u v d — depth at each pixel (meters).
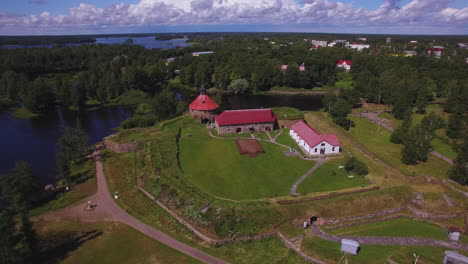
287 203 54.72
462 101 117.06
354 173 67.44
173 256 45.59
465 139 82.00
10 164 77.19
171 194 58.28
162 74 192.12
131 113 126.81
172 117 108.81
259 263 44.31
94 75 151.50
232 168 69.81
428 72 168.88
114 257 45.47
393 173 65.94
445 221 52.75
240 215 51.47
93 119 117.94
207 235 49.03
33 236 43.66
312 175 66.62
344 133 88.12
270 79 176.38
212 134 90.44
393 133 91.38
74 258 45.19
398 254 44.03
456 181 62.34
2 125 108.62
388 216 54.41
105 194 62.22
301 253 45.19
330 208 53.94
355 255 44.09
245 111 92.38
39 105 122.12
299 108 141.25
